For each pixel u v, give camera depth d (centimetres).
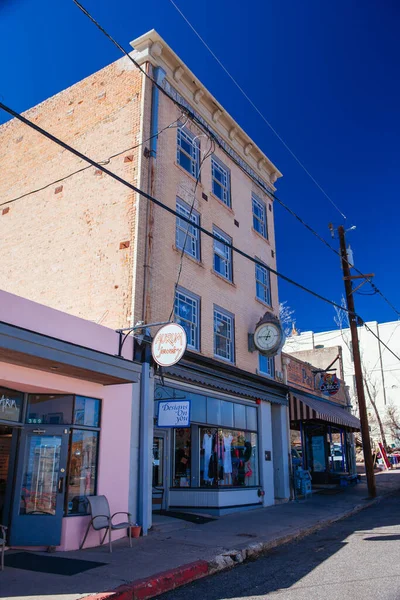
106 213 1375
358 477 2670
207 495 1408
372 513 1505
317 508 1584
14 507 934
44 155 1620
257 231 1956
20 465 956
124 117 1443
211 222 1642
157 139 1427
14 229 1606
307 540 1091
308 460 2469
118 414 1105
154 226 1345
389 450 4162
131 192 1341
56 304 1394
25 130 1720
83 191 1459
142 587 675
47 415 996
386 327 4650
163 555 870
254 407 1731
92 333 1081
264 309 1886
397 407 4394
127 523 965
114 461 1071
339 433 2786
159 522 1191
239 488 1519
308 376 2262
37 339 819
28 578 707
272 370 1894
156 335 1116
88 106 1556
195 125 1638
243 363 1675
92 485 1021
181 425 1139
